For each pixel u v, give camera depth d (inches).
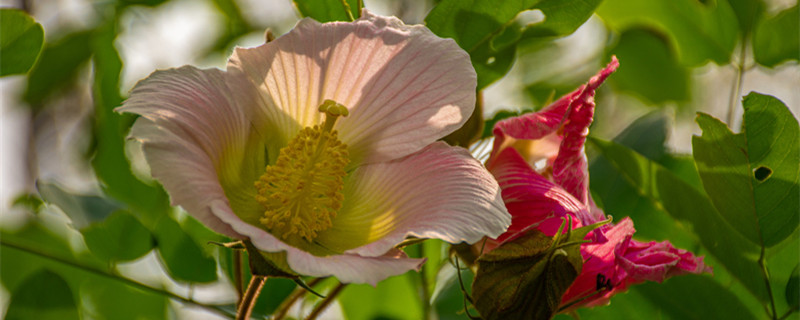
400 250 25.1
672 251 26.0
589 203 26.6
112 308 29.5
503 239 26.1
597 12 30.3
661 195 27.4
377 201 25.8
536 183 26.1
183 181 24.4
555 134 26.8
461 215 24.9
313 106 26.0
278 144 26.2
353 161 26.1
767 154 26.4
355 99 26.0
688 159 29.1
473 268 26.4
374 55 25.9
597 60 31.9
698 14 29.9
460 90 25.7
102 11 31.4
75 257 29.7
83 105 32.1
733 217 26.8
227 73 25.6
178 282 28.0
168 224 28.2
